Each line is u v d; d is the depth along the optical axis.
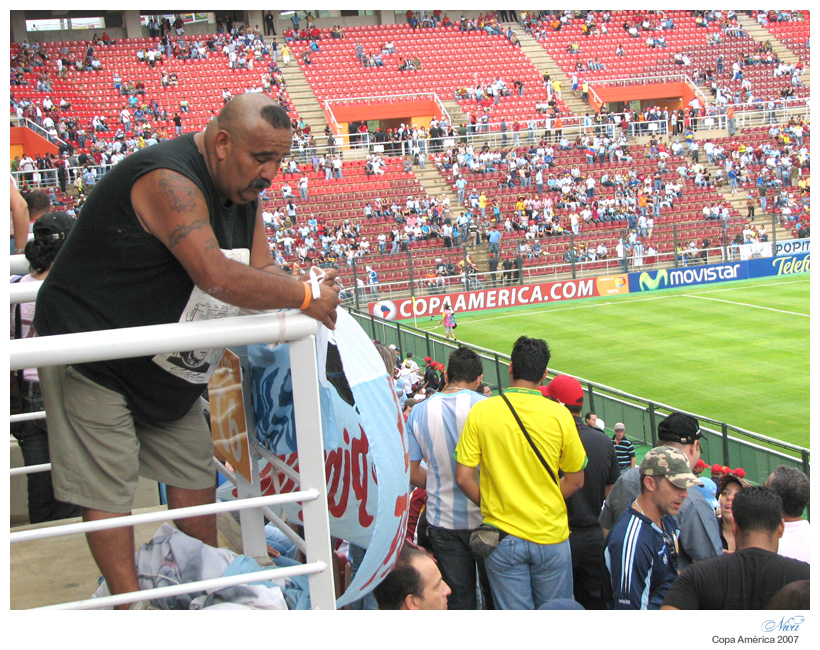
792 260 40.00
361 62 51.66
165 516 2.02
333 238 38.41
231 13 53.94
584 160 45.88
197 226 2.14
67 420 2.38
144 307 2.34
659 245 40.53
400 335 25.67
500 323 33.12
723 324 30.09
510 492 4.64
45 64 46.59
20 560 3.62
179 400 2.55
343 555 3.79
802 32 56.66
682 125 48.84
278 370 2.67
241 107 2.21
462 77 52.03
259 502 2.08
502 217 41.72
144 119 44.78
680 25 56.12
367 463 2.33
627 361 25.73
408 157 45.09
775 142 48.09
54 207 34.59
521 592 4.72
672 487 4.38
